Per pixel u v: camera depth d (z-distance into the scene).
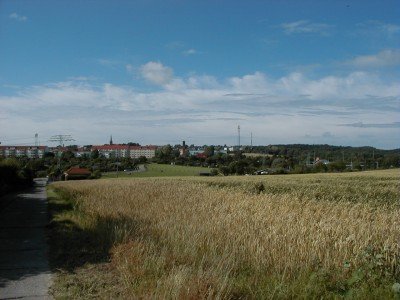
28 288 7.56
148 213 15.74
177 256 8.69
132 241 10.12
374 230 9.71
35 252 10.87
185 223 12.05
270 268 7.85
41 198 35.12
